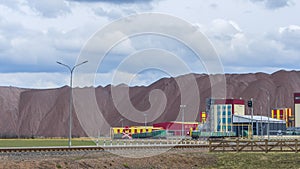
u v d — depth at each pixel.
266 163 75.62
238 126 178.88
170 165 74.50
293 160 76.50
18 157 63.50
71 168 62.22
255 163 75.81
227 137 158.62
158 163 73.81
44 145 95.94
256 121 175.50
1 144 101.31
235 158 79.00
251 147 84.19
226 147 87.31
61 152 70.69
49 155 67.44
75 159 66.38
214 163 77.31
